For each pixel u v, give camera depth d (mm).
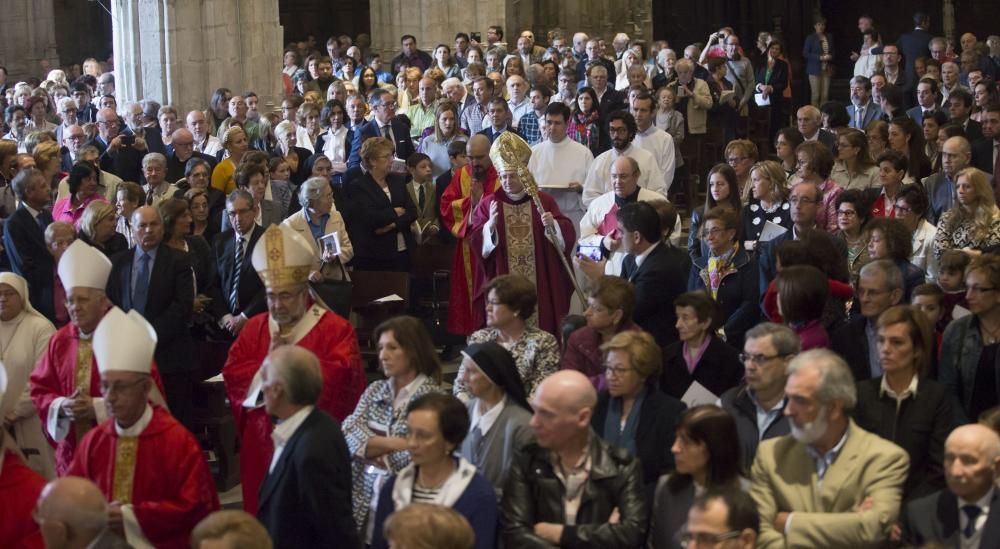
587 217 19703
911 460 11500
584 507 10680
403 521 8906
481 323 19594
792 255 14266
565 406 10562
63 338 13859
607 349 11828
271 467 11320
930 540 10328
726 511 8953
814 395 10398
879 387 11805
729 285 16266
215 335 17891
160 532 11484
